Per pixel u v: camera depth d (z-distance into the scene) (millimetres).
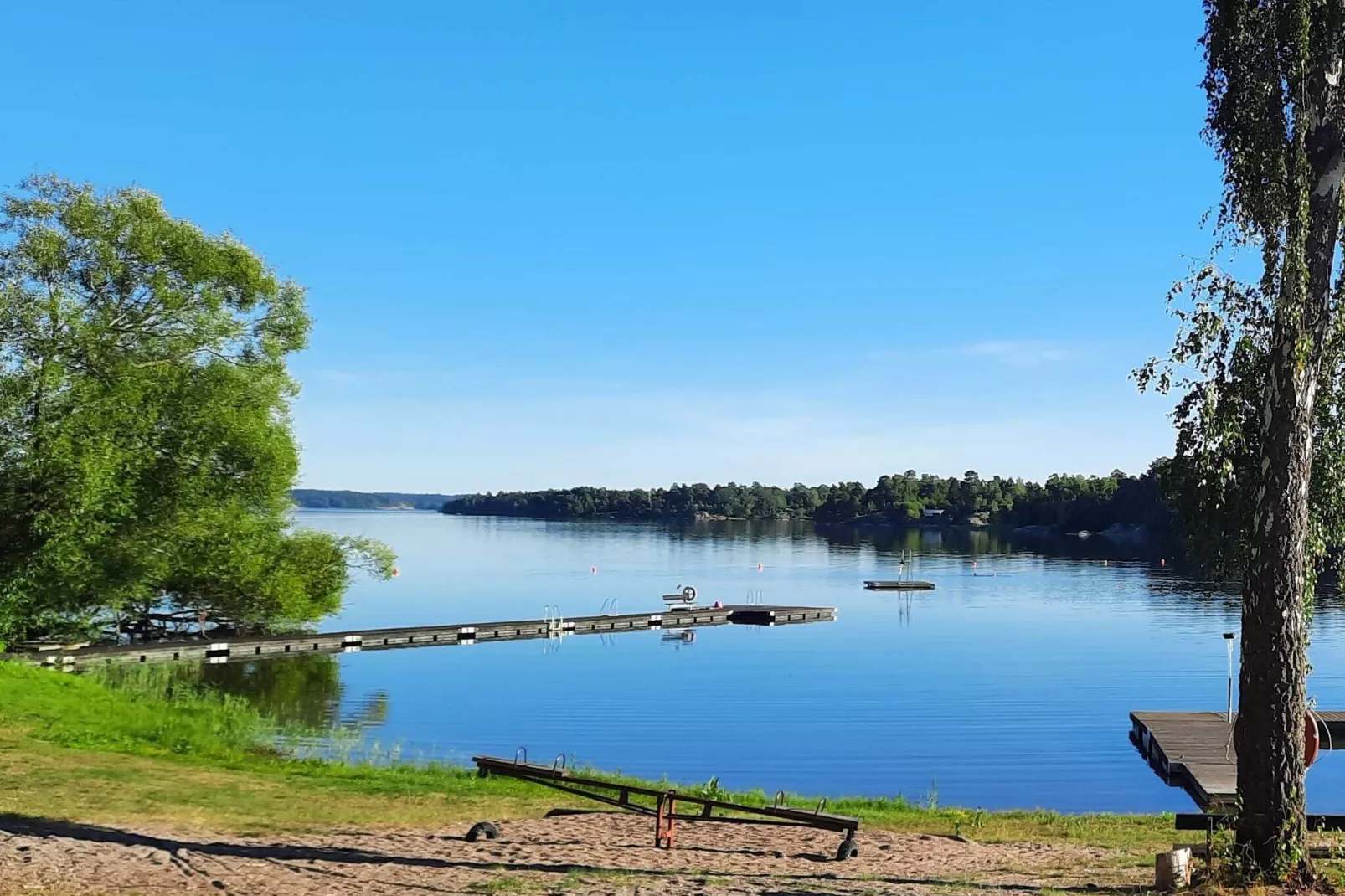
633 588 81750
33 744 16531
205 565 33844
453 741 26016
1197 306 10234
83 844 9812
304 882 8977
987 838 13906
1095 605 65125
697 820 13820
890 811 16781
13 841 9719
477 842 11359
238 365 34156
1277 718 9164
